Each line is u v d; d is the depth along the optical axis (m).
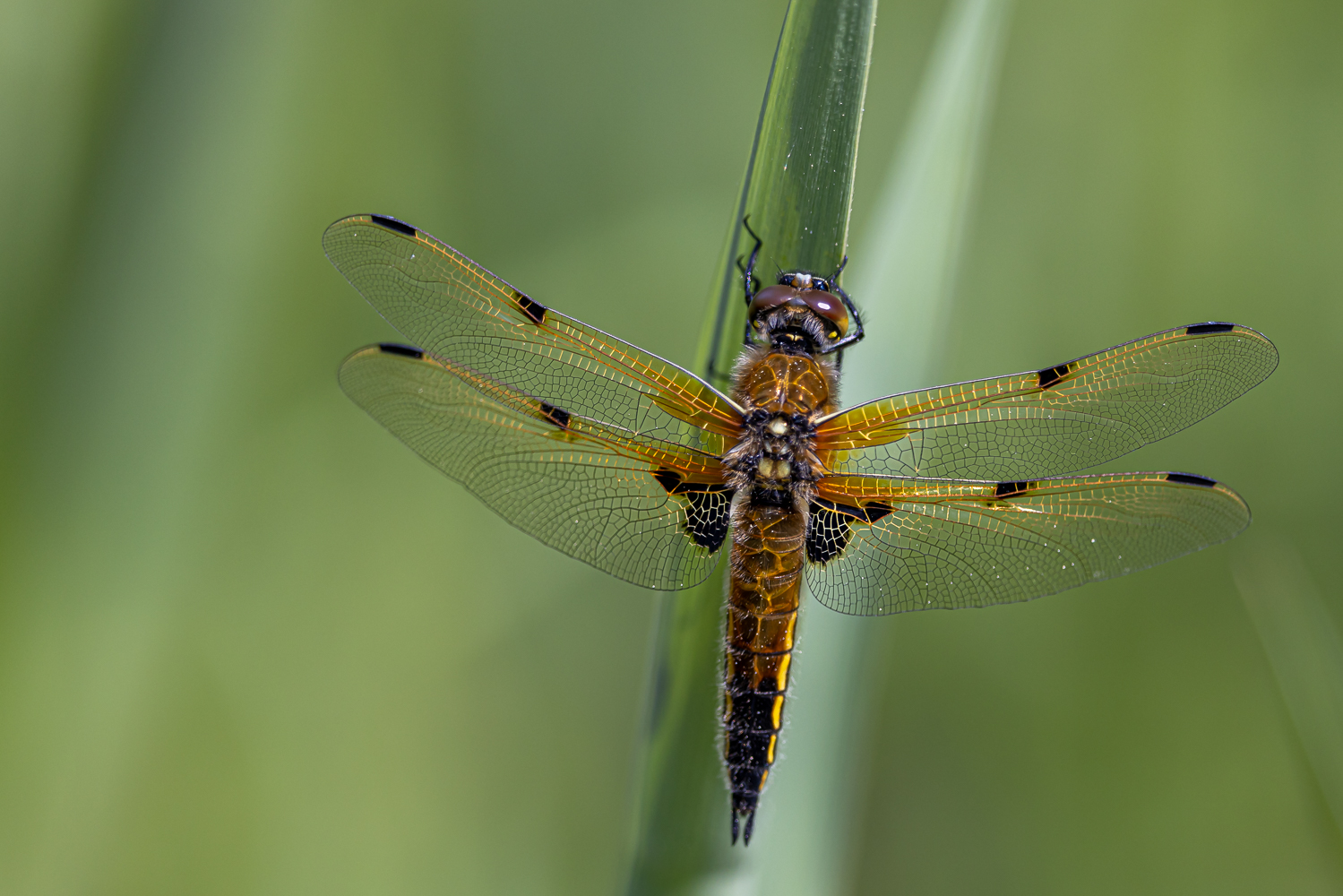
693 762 0.68
